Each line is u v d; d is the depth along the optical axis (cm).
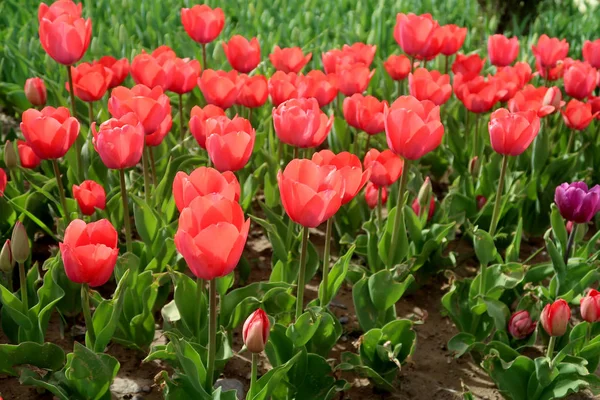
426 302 169
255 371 126
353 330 158
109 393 133
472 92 180
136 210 152
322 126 145
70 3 184
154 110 148
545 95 179
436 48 193
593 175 197
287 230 160
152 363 150
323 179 123
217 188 122
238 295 143
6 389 144
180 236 113
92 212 155
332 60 193
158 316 159
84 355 129
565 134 203
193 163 170
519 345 150
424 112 142
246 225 114
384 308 144
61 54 165
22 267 137
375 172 150
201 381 128
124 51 237
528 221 188
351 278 162
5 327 147
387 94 225
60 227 159
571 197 145
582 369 137
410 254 164
